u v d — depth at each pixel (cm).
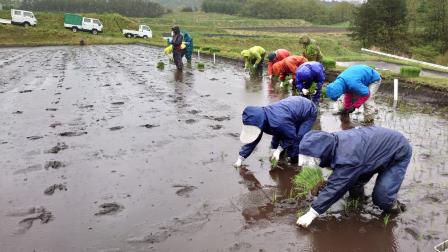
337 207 534
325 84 1482
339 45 4697
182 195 570
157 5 9394
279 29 6906
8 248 446
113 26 5484
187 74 1758
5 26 4106
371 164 475
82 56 2670
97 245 451
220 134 848
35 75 1705
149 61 2331
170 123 931
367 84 968
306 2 9769
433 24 4497
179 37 1853
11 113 1025
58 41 4131
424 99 1202
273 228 486
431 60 4128
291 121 647
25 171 650
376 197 497
